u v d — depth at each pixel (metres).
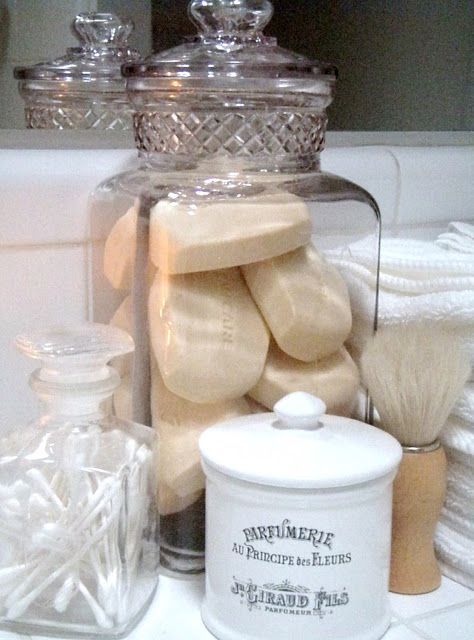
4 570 0.41
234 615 0.40
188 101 0.46
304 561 0.38
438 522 0.48
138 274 0.46
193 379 0.44
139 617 0.43
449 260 0.49
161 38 0.58
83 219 0.51
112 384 0.43
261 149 0.47
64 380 0.42
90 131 0.55
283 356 0.47
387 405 0.44
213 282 0.44
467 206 0.68
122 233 0.48
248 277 0.45
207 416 0.45
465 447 0.45
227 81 0.46
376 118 0.66
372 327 0.50
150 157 0.48
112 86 0.56
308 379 0.46
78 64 0.56
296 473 0.37
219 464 0.39
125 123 0.56
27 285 0.50
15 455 0.42
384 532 0.40
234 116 0.47
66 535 0.40
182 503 0.46
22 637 0.41
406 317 0.49
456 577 0.47
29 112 0.55
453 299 0.47
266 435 0.41
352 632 0.39
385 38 0.65
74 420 0.43
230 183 0.46
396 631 0.42
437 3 0.66
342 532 0.38
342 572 0.38
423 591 0.45
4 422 0.51
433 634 0.42
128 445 0.43
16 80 0.56
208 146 0.47
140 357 0.47
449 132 0.68
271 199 0.45
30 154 0.49
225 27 0.50
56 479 0.41
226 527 0.39
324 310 0.46
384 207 0.63
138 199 0.46
